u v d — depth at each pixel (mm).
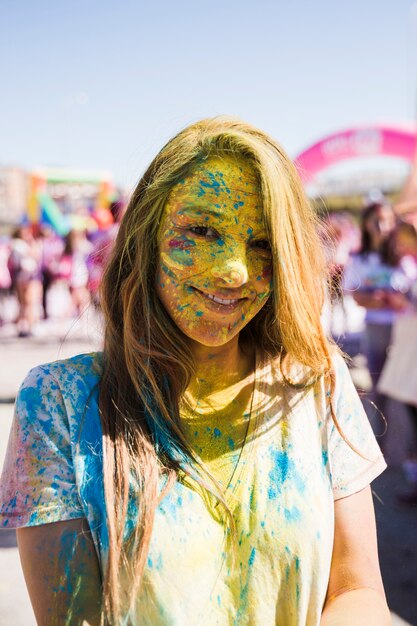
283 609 881
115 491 844
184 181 947
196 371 991
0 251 10062
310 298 981
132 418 901
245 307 957
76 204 14906
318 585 895
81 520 846
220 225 927
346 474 988
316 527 899
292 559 879
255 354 1040
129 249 1003
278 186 929
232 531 875
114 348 970
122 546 829
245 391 996
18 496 854
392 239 3752
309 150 7984
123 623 817
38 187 14617
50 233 10172
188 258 927
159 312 978
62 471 858
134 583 815
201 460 922
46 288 9742
